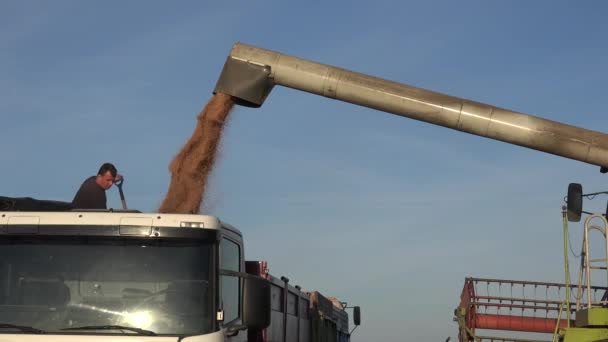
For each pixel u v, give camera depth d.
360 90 12.48
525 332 14.25
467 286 14.54
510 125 12.09
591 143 11.86
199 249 8.52
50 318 8.23
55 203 10.98
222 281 9.08
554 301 14.33
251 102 12.72
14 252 8.45
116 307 8.29
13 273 8.39
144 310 8.29
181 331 8.23
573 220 11.30
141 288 8.36
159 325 8.24
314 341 15.53
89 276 8.38
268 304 8.86
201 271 8.45
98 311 8.27
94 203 10.76
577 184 11.27
